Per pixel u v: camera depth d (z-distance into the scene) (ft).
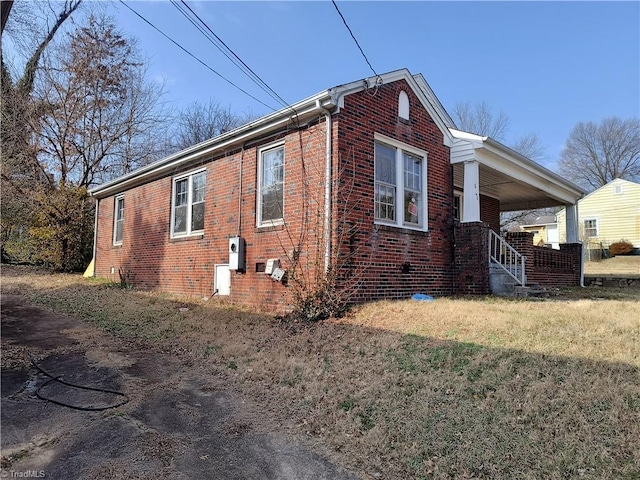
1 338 19.94
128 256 41.86
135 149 72.95
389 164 26.43
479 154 30.55
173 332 20.99
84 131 64.75
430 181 28.91
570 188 43.73
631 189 92.68
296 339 17.74
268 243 25.88
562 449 8.79
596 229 97.14
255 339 18.65
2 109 54.39
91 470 8.82
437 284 28.35
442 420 10.34
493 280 29.48
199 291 31.60
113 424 11.15
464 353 14.07
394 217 26.32
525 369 12.37
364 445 9.75
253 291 26.53
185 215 34.47
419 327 17.46
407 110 27.66
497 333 15.89
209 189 31.65
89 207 54.95
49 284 40.37
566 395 10.68
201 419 11.51
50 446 9.90
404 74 27.40
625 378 11.34
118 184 43.83
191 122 104.42
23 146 55.67
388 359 14.38
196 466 9.05
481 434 9.59
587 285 45.65
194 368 15.98
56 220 52.08
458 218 42.14
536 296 28.19
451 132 31.32
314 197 23.06
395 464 9.00
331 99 22.36
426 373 13.03
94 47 65.36
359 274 22.54
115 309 27.07
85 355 17.53
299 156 24.39
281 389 13.21
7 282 41.32
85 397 13.06
